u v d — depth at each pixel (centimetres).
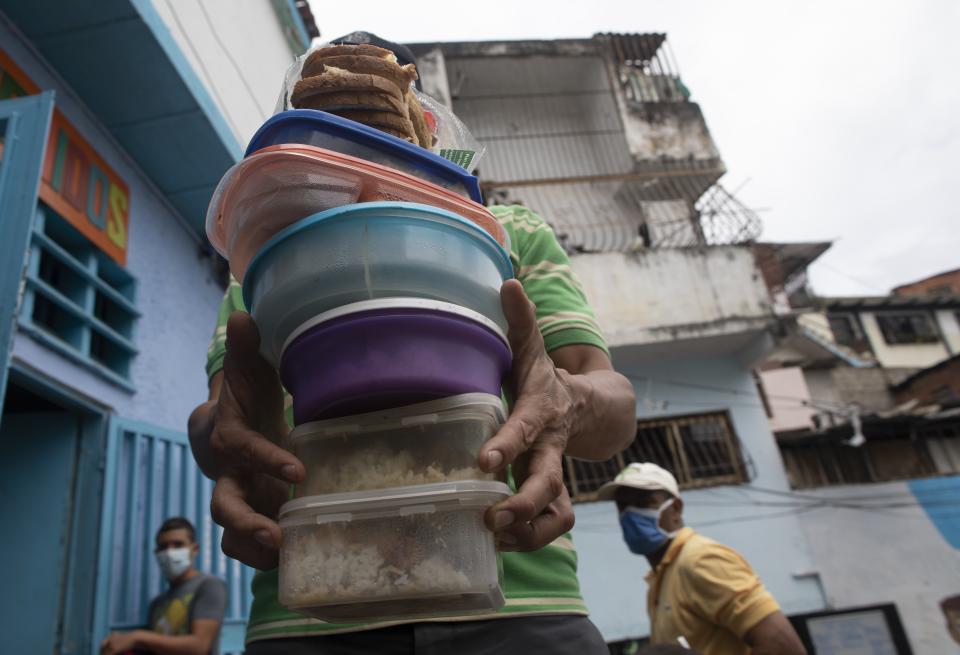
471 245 68
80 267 322
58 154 328
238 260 75
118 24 331
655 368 981
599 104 1164
